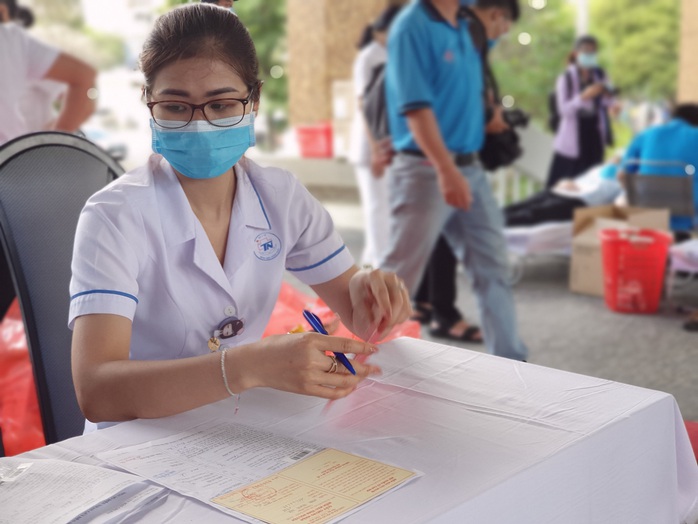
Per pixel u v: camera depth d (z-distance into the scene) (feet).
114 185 4.94
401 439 3.94
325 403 4.45
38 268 5.82
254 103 4.99
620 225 15.39
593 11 47.01
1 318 7.62
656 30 46.83
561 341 13.10
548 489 3.70
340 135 26.61
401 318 5.22
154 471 3.66
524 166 22.63
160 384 4.20
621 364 12.01
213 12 4.78
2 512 3.31
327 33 26.81
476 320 14.44
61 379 5.89
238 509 3.30
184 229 4.92
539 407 4.29
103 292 4.58
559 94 22.40
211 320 5.12
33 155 5.95
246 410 4.38
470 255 11.07
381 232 15.88
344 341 4.19
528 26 42.55
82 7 47.37
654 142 16.24
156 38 4.73
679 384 11.18
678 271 16.19
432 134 10.39
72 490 3.43
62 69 10.02
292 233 5.49
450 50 10.44
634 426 4.16
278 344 4.11
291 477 3.57
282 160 27.86
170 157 4.85
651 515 4.39
